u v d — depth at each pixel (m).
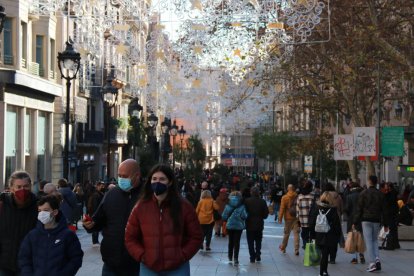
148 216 8.68
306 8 21.16
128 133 68.38
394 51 26.19
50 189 13.38
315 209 17.95
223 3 19.47
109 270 9.83
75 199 21.62
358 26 29.95
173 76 29.86
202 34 24.25
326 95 40.91
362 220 19.27
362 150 31.89
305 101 42.62
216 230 31.59
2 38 40.03
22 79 40.84
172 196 8.74
